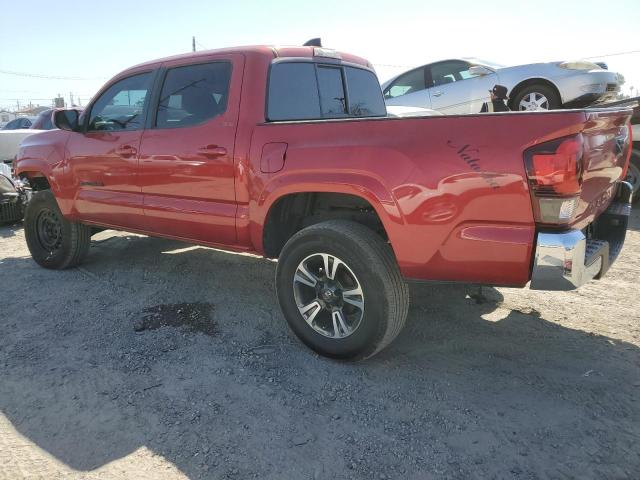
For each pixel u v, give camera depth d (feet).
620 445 8.17
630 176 25.41
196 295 14.89
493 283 9.09
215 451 8.14
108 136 14.62
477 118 8.60
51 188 16.60
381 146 9.46
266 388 9.91
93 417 9.02
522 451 8.08
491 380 10.13
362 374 10.40
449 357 11.07
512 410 9.13
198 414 9.09
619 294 14.53
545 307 13.66
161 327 12.70
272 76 12.11
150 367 10.73
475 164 8.57
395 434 8.54
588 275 9.16
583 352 11.17
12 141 34.76
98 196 15.17
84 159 15.29
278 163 10.82
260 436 8.50
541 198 8.19
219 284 15.81
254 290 15.29
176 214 13.15
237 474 7.63
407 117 9.27
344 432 8.61
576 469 7.68
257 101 11.73
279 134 10.91
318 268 10.96
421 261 9.37
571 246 8.19
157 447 8.23
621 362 10.69
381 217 9.53
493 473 7.64
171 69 13.39
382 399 9.52
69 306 14.06
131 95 14.33
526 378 10.17
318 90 13.75
